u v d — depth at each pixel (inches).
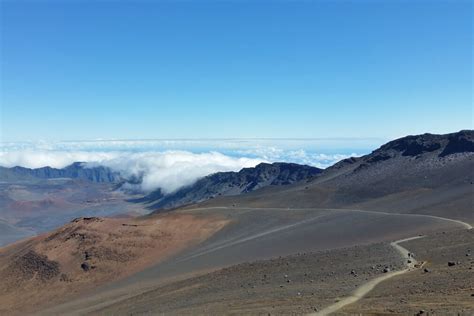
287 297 1801.2
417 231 3740.2
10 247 5743.1
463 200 5078.7
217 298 2082.9
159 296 2566.4
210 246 4788.4
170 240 5167.3
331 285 1909.4
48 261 4739.2
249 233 5083.7
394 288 1672.0
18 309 3959.2
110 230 5315.0
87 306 3125.0
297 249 3828.7
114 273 4475.9
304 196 7209.6
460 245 2326.5
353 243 3700.8
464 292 1446.9
